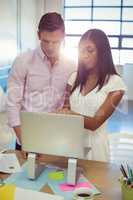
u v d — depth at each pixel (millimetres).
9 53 5926
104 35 1722
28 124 1567
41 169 1653
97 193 1414
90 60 1743
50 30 1829
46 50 1946
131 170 1507
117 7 7500
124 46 7656
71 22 7746
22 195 1317
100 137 1808
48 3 7191
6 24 5762
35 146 1586
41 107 2105
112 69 1786
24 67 2068
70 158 1554
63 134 1524
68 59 2082
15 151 1958
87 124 1682
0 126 4227
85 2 7594
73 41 7711
